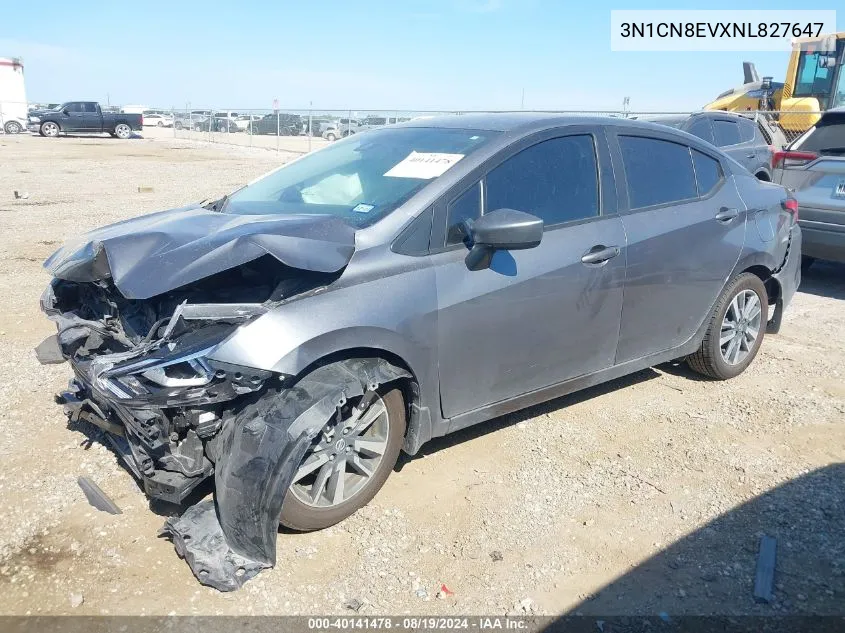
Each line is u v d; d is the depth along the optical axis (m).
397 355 3.32
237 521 2.92
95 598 2.88
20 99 42.53
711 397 4.91
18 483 3.67
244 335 2.90
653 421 4.52
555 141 4.04
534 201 3.87
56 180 17.31
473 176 3.65
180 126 41.16
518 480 3.79
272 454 2.89
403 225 3.41
